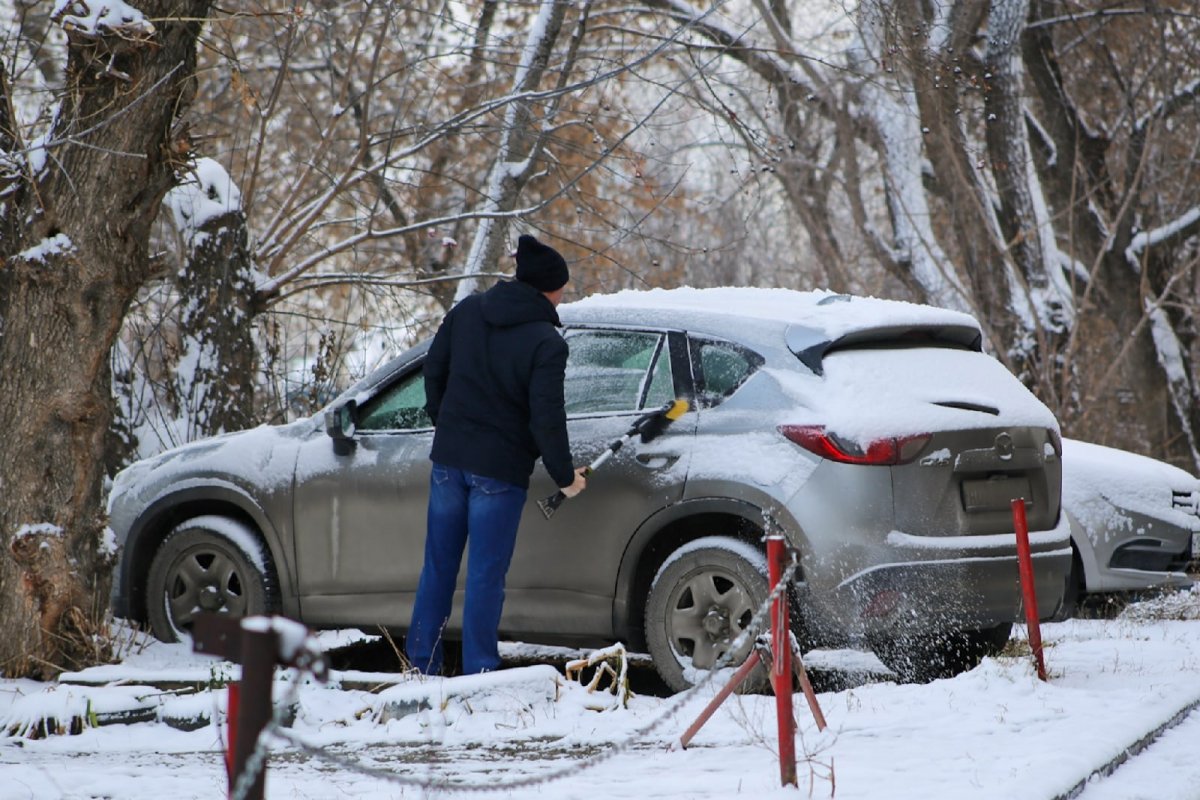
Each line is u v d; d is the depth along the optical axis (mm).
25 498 18812
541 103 33219
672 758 13508
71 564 18875
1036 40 55938
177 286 28594
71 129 18625
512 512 17344
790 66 50156
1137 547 26141
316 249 41750
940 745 13570
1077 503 26250
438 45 39438
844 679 19844
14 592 18609
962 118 48000
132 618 20703
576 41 34031
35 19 33406
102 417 19375
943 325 18172
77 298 19000
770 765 12820
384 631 18469
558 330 18922
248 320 29266
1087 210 55969
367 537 19156
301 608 19609
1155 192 58438
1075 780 11930
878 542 16594
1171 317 57531
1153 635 23406
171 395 28312
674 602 17281
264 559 19891
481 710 15727
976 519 17203
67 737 15383
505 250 34562
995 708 15375
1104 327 60625
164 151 19422
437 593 17641
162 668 18688
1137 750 13969
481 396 17297
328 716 15875
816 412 17016
